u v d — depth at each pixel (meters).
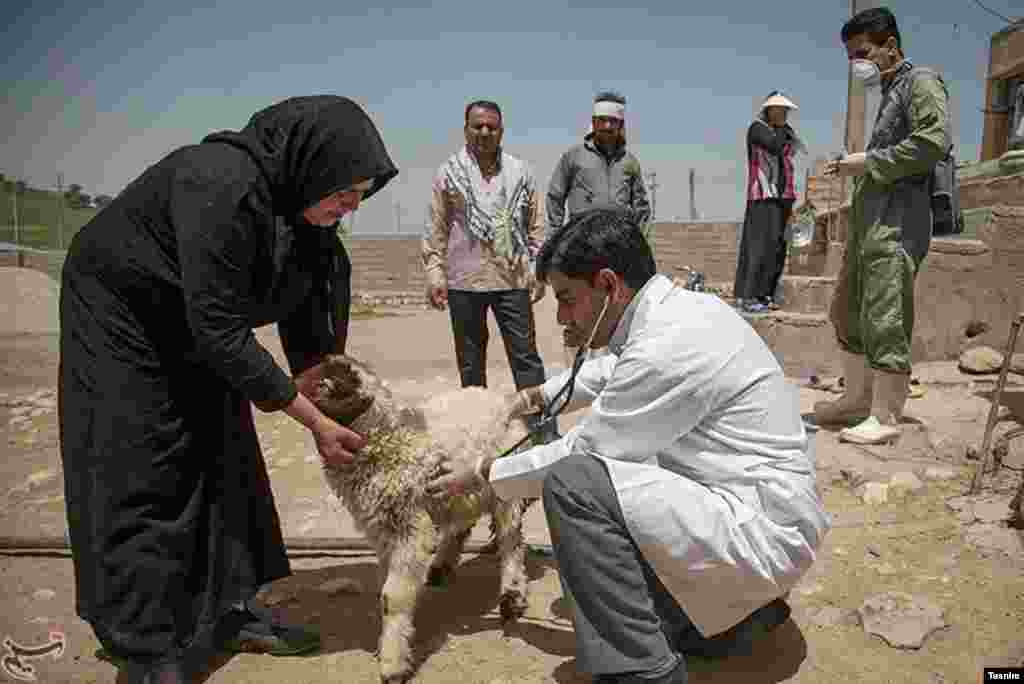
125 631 2.73
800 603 3.33
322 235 3.07
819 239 12.05
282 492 5.02
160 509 2.77
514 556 3.40
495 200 5.20
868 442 5.16
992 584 3.35
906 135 5.12
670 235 27.02
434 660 3.08
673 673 2.52
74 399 2.74
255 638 3.17
